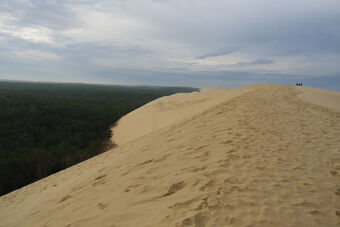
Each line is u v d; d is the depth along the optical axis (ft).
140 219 8.34
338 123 23.09
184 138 20.83
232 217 7.64
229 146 15.61
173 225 7.26
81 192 14.21
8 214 16.75
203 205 8.38
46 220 11.46
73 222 9.71
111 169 17.42
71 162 54.13
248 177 10.88
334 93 62.90
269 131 19.08
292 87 66.80
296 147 15.35
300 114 27.25
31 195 20.62
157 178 12.39
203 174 11.38
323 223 7.54
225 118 26.14
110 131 86.38
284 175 11.18
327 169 12.01
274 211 8.09
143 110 97.81
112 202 10.62
